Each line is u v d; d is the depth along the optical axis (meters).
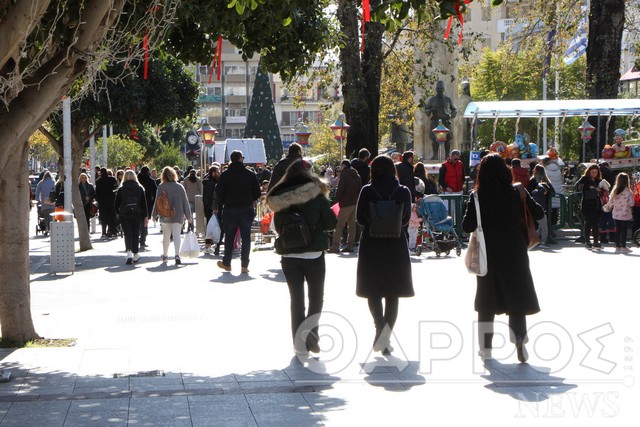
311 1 15.60
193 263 24.41
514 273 11.09
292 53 16.22
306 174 11.80
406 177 25.38
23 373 10.89
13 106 11.42
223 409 9.02
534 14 36.97
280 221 11.82
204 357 11.67
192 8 14.23
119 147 74.56
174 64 33.69
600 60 35.78
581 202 27.92
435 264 22.88
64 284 20.11
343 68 32.69
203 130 40.72
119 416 8.77
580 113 33.44
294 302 11.74
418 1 11.19
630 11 38.34
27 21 10.51
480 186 11.33
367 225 11.73
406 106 38.84
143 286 19.38
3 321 13.15
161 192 24.28
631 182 30.08
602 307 15.02
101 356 11.83
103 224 36.31
